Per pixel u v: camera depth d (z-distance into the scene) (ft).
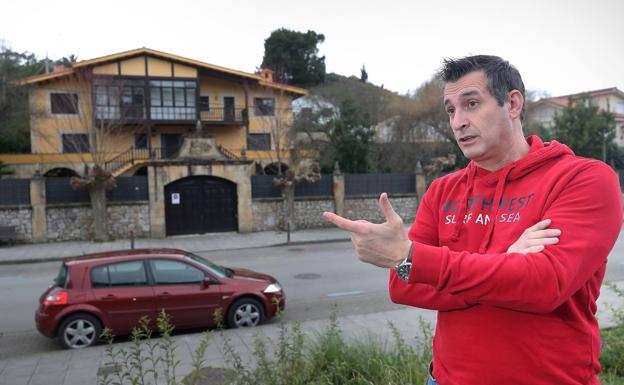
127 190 70.49
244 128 118.83
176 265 25.81
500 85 5.19
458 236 5.71
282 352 13.48
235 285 26.32
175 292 25.08
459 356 5.28
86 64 98.27
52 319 23.45
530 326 4.85
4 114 99.45
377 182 83.92
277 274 43.14
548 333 4.82
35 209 66.33
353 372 13.64
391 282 5.86
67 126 104.22
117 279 24.70
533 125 122.93
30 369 18.37
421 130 121.29
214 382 15.71
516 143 5.43
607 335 16.75
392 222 4.48
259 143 119.75
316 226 79.77
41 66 137.90
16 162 102.22
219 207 74.84
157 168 70.69
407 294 5.65
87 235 68.69
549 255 4.25
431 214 6.42
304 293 35.29
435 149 118.62
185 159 72.18
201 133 74.18
